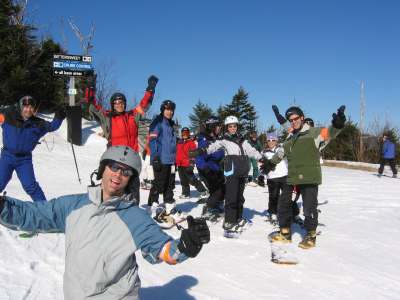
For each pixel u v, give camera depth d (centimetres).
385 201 1016
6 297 337
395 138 2858
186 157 949
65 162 1424
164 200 669
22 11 2061
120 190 237
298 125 568
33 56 2062
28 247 462
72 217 232
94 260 225
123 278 235
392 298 407
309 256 525
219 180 706
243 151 627
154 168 655
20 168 543
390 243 615
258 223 701
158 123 657
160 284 403
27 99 532
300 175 552
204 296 380
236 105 4666
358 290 422
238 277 437
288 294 400
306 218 569
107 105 3167
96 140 1873
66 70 1730
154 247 229
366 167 2319
